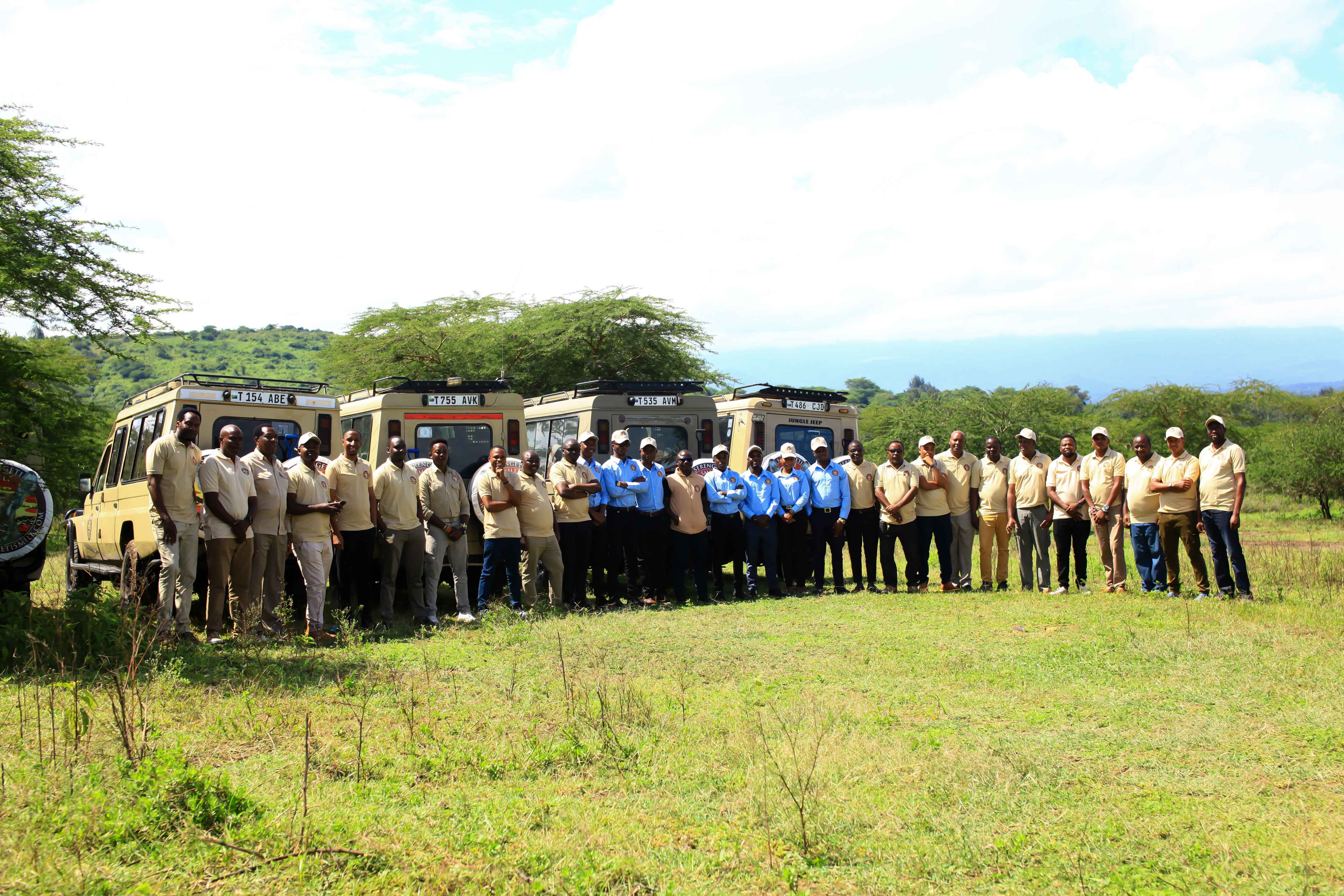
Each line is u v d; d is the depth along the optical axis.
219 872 3.95
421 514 10.39
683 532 11.89
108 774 4.85
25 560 9.09
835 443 15.30
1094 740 5.81
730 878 4.10
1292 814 4.64
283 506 9.30
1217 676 7.22
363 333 31.56
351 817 4.57
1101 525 11.70
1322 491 28.75
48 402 26.09
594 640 8.94
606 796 5.07
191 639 8.62
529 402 15.59
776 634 9.16
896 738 5.91
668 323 30.36
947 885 4.02
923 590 12.21
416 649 8.73
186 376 10.89
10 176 20.34
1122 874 4.05
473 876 4.02
